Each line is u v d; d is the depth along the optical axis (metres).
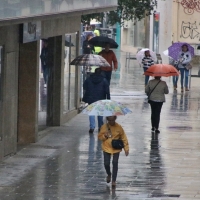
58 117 50.88
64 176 35.44
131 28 137.00
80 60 50.31
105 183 33.78
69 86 54.19
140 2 65.19
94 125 48.28
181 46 72.31
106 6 51.72
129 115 56.25
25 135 44.47
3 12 31.17
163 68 48.47
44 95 49.78
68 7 41.81
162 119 54.66
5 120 39.34
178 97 68.00
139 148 42.84
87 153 41.47
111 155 36.53
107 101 33.28
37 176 35.47
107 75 61.03
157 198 30.53
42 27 44.84
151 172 36.19
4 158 39.44
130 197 30.81
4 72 38.50
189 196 30.95
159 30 98.75
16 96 40.88
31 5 35.19
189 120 54.38
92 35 70.56
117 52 132.00
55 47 50.44
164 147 43.28
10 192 31.98
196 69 95.81
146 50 72.38
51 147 43.22
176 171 36.47
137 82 80.50
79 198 30.70
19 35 40.47
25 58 44.00
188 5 100.12
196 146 43.75
